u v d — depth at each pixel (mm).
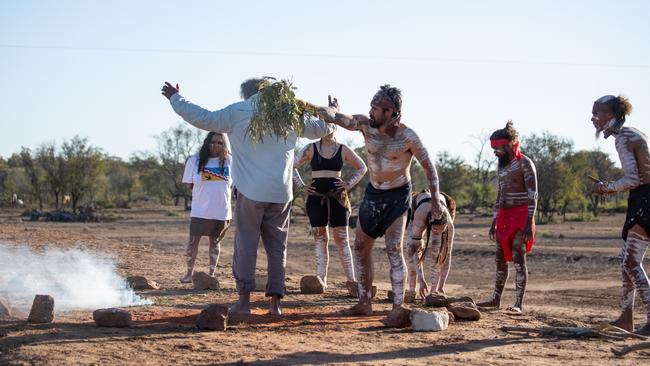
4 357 5531
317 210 10500
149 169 117125
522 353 6254
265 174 7461
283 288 7715
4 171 106938
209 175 10742
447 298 9391
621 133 7410
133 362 5477
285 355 5836
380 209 7512
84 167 89188
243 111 7484
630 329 7793
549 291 16172
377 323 7512
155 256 16188
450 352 6184
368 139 7500
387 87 7387
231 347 6074
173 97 7453
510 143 9367
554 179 65750
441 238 10633
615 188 7367
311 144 10570
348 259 10375
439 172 80500
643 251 7473
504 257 9594
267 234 7688
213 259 11156
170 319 7320
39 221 60438
